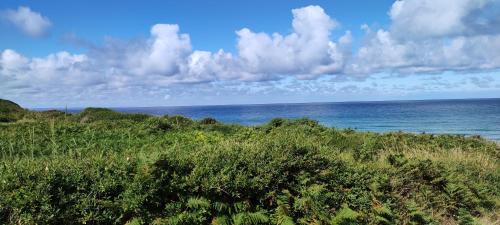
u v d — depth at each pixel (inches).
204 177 248.2
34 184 206.2
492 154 597.0
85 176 223.8
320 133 628.1
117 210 218.2
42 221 196.5
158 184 232.1
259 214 246.2
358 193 288.2
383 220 272.5
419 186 348.5
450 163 451.2
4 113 1167.0
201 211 235.6
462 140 662.5
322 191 272.1
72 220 206.4
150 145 454.3
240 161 269.4
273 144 306.3
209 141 500.7
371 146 527.5
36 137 482.0
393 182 325.4
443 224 317.4
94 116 1058.1
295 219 259.4
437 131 1946.4
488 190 395.2
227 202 249.0
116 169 235.1
